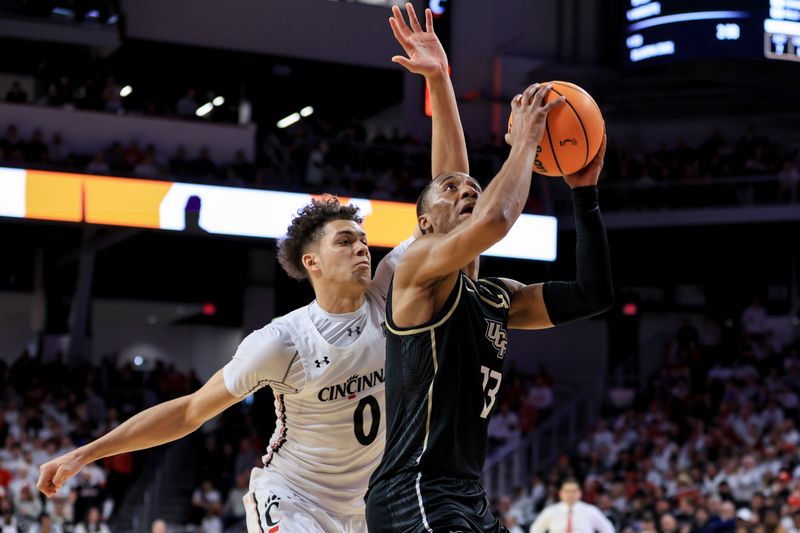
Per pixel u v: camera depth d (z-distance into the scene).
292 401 3.74
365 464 3.80
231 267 21.83
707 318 22.14
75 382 17.34
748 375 18.31
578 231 3.20
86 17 17.83
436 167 3.69
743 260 21.95
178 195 16.25
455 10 22.64
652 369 21.27
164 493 15.68
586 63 23.03
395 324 2.98
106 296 21.50
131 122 18.17
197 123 18.59
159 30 20.20
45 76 21.08
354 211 3.80
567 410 18.97
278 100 22.62
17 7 17.41
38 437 14.66
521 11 23.02
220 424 16.92
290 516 3.73
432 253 2.87
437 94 3.67
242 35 20.77
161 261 21.25
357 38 21.55
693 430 16.31
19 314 24.28
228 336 23.97
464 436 2.96
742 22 19.64
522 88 22.70
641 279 22.70
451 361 2.94
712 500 12.21
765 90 21.48
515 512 13.92
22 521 12.68
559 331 22.00
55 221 15.65
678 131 22.75
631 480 14.74
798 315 21.59
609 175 21.08
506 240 17.84
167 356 25.84
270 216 16.70
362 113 23.55
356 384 3.69
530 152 2.92
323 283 3.70
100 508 13.70
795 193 19.75
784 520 11.75
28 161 16.41
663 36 20.22
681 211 20.28
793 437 15.09
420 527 2.88
